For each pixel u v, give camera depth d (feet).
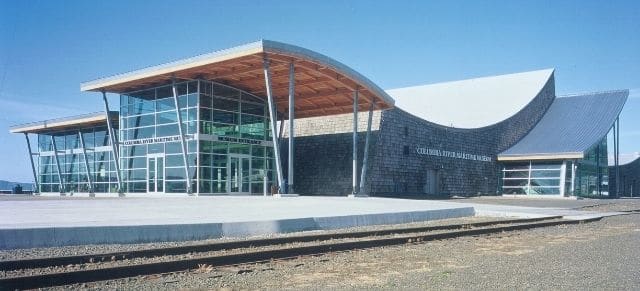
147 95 126.21
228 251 39.06
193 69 109.40
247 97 129.08
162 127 122.21
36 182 175.73
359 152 136.87
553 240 50.34
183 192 116.26
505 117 194.70
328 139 144.97
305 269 32.48
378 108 130.93
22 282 25.82
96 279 27.99
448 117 211.41
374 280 29.37
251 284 27.78
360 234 50.60
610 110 196.44
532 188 175.11
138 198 108.06
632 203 135.54
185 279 28.55
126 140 130.82
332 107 137.39
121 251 36.01
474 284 27.61
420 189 147.02
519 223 68.54
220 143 121.19
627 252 41.01
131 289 25.99
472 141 169.89
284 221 53.21
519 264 34.58
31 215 56.59
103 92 130.11
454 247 43.88
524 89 217.36
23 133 175.32
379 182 133.28
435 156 152.87
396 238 45.65
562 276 29.99
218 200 96.02
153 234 43.62
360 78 114.83
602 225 69.62
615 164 206.08
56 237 39.22
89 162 154.71
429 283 27.91
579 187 172.55
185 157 114.32
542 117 211.41
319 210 70.03
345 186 138.21
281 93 129.08
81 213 60.49
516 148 185.37
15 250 36.73
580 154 162.81
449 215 78.84
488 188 175.52
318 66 107.65
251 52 98.12
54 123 157.17
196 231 46.24
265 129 134.00
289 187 110.01
